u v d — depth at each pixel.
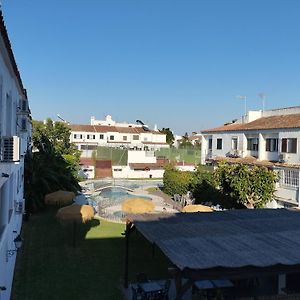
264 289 16.31
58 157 42.16
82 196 43.94
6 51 10.40
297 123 30.81
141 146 89.69
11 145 10.41
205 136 46.53
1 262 11.78
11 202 16.11
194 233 14.05
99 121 109.06
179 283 10.57
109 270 19.33
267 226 15.53
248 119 43.03
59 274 18.56
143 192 48.62
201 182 37.41
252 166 33.69
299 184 28.66
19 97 21.20
